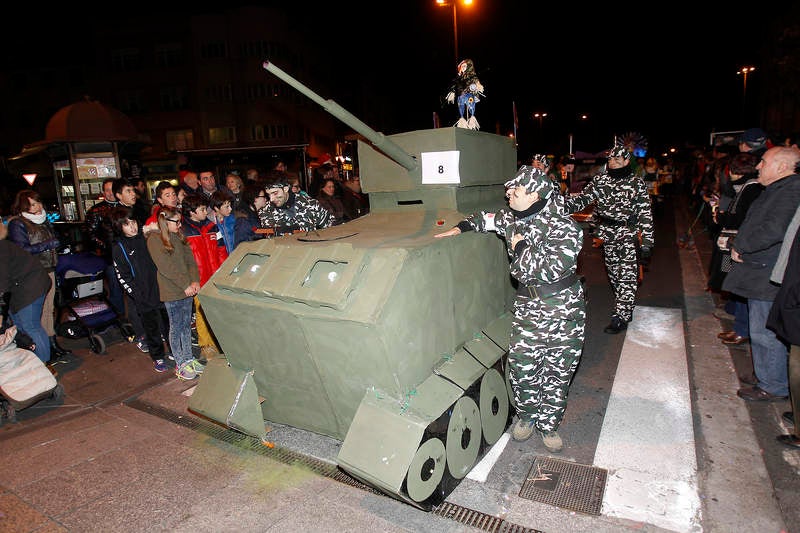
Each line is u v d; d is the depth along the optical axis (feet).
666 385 12.95
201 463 10.70
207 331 15.76
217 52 94.07
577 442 10.74
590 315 18.92
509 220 9.96
